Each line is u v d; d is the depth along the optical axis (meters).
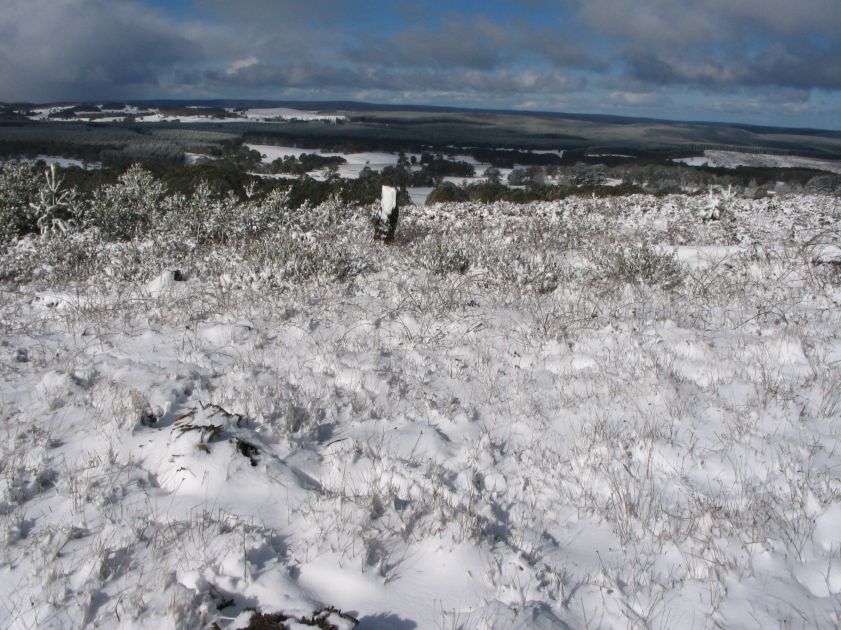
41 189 14.84
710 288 8.51
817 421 4.67
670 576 3.19
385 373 5.85
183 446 4.00
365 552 3.21
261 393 5.19
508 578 3.12
